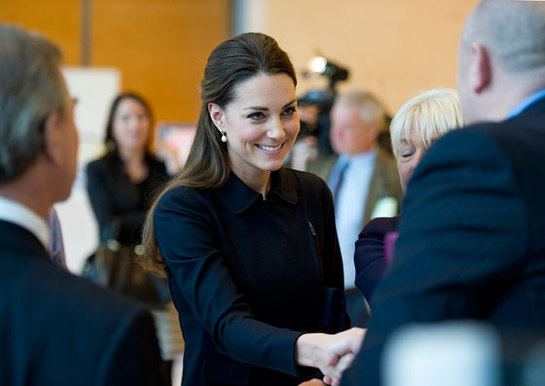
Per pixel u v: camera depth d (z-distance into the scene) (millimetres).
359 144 7324
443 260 2230
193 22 13875
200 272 3480
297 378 3684
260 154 3582
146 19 13867
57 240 3896
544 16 2477
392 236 3537
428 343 1261
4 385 2125
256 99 3516
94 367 2102
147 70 13906
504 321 2213
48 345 2133
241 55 3555
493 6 2539
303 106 7680
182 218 3570
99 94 12156
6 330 2160
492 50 2516
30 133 2227
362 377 2238
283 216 3789
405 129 3625
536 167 2240
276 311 3658
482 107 2566
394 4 12250
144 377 2127
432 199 2318
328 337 3201
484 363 1235
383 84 12211
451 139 2338
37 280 2209
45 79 2273
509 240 2193
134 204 8500
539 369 1235
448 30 12203
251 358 3291
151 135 8852
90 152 12031
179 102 13930
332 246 4031
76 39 13750
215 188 3680
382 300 2277
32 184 2293
